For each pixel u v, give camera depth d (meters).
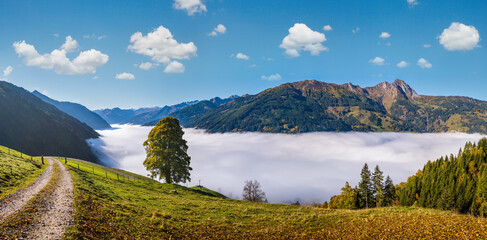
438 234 22.27
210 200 44.78
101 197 29.59
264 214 35.66
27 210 21.09
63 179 38.09
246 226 28.48
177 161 52.78
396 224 26.84
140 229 21.27
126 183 47.66
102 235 18.38
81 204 24.27
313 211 39.88
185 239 21.70
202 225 26.52
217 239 22.91
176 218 27.20
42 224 18.36
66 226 18.28
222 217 31.17
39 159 69.50
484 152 75.31
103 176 52.09
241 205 41.94
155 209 29.45
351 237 23.59
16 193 27.34
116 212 24.22
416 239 21.30
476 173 70.00
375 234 23.80
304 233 25.88
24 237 15.92
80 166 63.81
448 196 64.94
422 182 84.06
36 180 36.84
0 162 40.84
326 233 25.78
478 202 57.66
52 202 24.33
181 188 51.66
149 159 51.75
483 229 23.23
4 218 18.61
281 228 27.94
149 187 47.81
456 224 25.28
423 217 29.80
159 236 20.81
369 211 39.38
